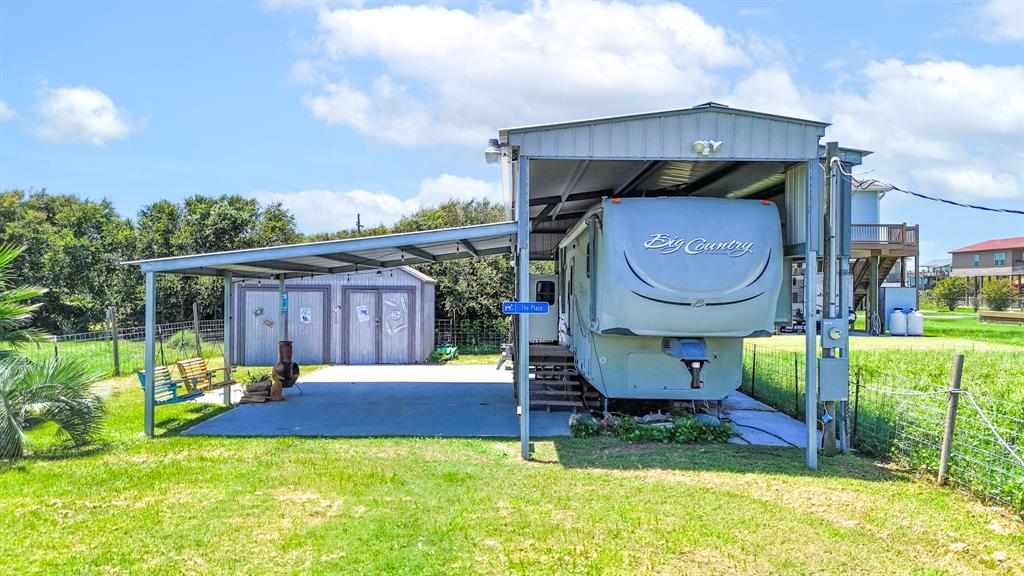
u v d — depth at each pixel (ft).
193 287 81.30
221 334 71.82
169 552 14.75
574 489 19.27
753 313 25.50
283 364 38.29
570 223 46.80
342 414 32.50
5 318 27.32
